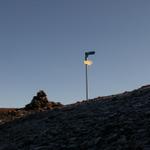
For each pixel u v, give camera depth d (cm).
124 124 2155
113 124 2206
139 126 2061
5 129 3191
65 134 2384
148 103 2520
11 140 2692
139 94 2970
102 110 2764
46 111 3497
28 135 2658
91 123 2439
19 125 3180
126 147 1809
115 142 1936
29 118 3381
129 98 2930
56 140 2327
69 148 2094
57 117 3008
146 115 2208
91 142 2047
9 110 4484
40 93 4397
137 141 1845
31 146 2342
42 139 2430
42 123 2945
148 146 1753
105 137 2075
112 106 2808
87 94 3781
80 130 2352
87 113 2798
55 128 2625
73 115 2884
